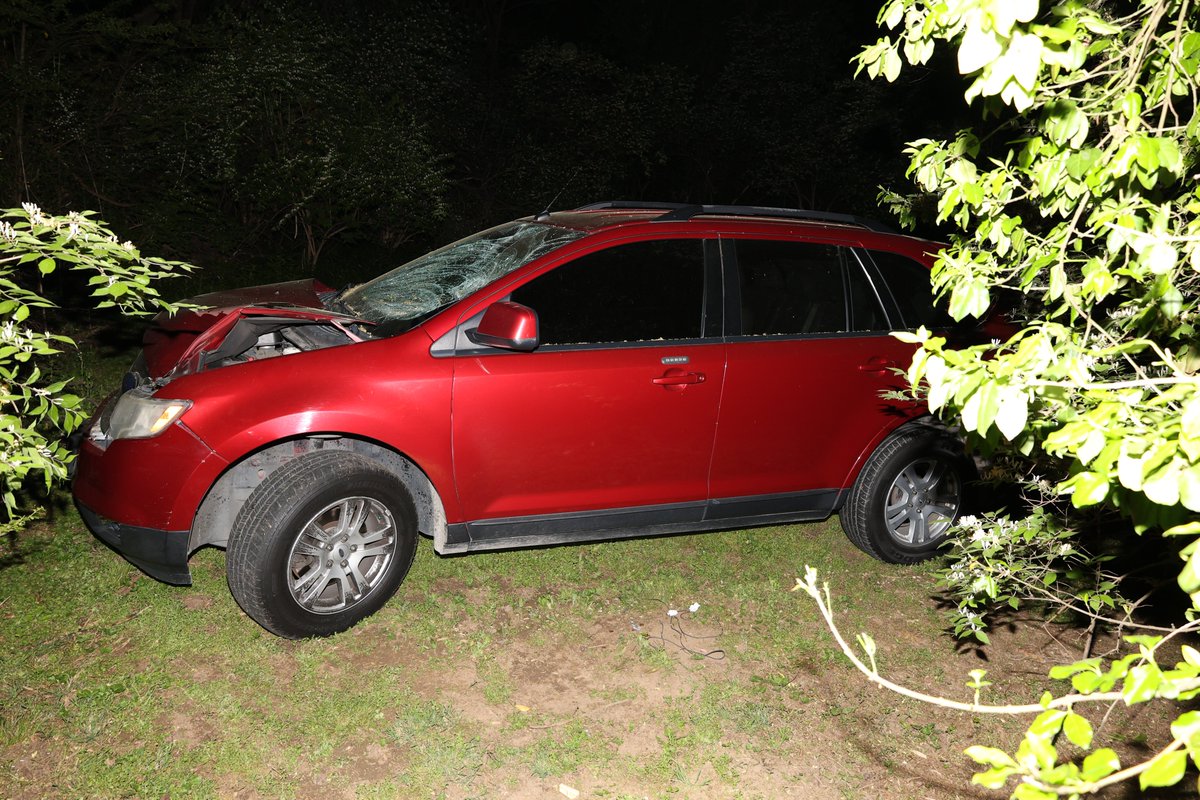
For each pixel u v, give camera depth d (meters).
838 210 18.86
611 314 4.46
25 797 3.17
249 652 4.05
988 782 1.53
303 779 3.37
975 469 5.26
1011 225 2.71
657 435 4.53
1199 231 2.14
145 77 9.91
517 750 3.60
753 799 3.47
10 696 3.63
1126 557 4.91
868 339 4.95
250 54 10.09
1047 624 4.79
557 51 16.12
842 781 3.60
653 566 5.10
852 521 5.20
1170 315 2.36
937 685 4.27
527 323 4.02
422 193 11.30
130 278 2.98
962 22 2.11
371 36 13.47
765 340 4.72
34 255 2.85
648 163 16.30
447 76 14.16
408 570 4.38
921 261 5.18
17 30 9.58
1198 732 1.40
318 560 4.11
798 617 4.71
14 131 8.72
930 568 5.29
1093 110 2.67
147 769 3.33
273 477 4.00
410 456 4.13
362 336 4.39
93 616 4.21
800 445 4.88
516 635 4.38
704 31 22.53
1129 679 1.55
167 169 9.80
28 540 4.76
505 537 4.47
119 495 3.94
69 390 6.36
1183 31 2.62
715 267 4.69
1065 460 3.59
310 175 10.09
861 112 15.83
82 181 9.31
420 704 3.80
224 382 3.95
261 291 5.28
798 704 4.04
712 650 4.39
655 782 3.51
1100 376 3.35
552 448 4.36
